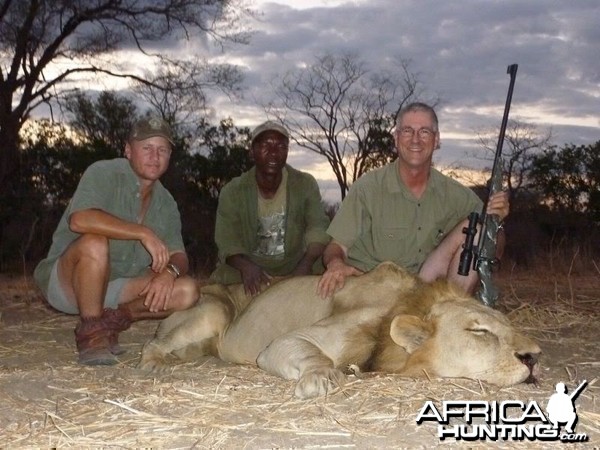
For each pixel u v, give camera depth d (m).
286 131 2.94
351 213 2.58
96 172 2.41
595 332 3.01
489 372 1.91
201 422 1.67
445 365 1.95
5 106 8.87
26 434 1.62
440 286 2.09
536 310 3.41
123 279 2.47
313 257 2.95
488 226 2.28
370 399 1.80
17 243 7.82
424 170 2.54
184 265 2.50
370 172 2.62
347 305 2.20
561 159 9.82
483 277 2.26
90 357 2.32
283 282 2.41
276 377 2.06
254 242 3.04
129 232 2.32
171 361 2.41
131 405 1.80
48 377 2.06
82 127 9.87
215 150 10.04
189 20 9.47
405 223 2.58
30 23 8.81
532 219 9.30
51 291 2.47
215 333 2.46
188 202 9.45
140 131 2.42
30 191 8.60
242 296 2.59
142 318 2.46
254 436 1.60
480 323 1.93
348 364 2.10
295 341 2.07
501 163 2.34
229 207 2.99
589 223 9.28
